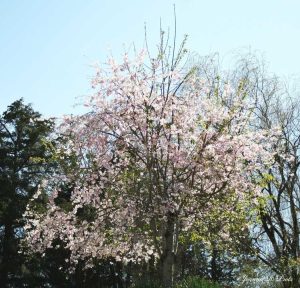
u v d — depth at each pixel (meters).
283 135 19.09
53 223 12.12
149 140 10.80
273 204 19.72
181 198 10.38
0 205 28.05
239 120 11.93
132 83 10.86
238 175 11.04
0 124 31.67
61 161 12.17
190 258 20.14
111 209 11.77
